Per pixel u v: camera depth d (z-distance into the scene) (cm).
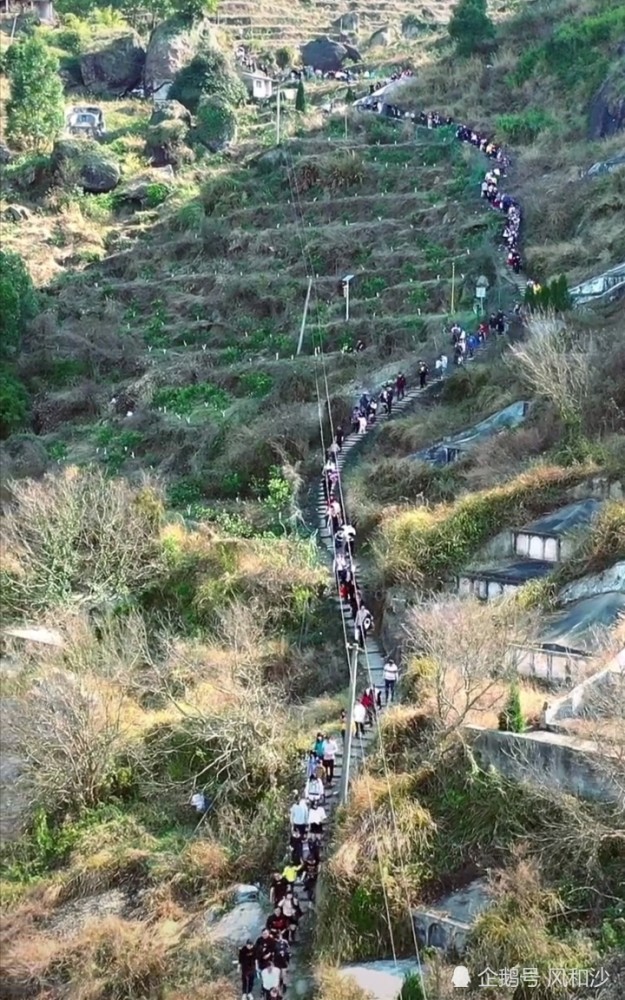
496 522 4325
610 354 4991
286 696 4088
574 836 2909
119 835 3634
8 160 10144
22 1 13075
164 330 7688
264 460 5694
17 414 6781
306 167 9075
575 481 4353
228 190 9150
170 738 3869
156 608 4700
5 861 3656
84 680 3947
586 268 6844
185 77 11038
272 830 3441
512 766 3142
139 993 3038
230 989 2959
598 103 9125
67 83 11762
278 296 7700
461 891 2988
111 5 13438
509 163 8825
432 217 8281
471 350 6228
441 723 3297
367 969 2859
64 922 3347
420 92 10631
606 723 3055
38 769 3794
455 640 3406
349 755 3425
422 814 3134
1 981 3142
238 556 4734
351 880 3000
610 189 7669
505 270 7244
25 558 4612
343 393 6103
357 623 4194
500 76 10450
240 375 6856
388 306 7356
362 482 5162
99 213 9356
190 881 3375
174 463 6022
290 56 12606
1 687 4044
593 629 3534
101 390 7056
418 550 4325
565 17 10962
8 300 7338
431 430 5431
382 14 14138
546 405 5053
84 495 4847
